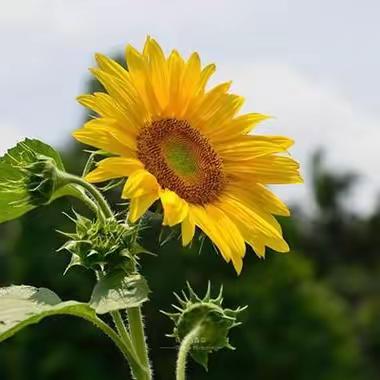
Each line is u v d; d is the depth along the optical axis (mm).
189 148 876
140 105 845
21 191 808
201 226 822
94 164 858
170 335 814
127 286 788
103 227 797
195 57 894
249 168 895
